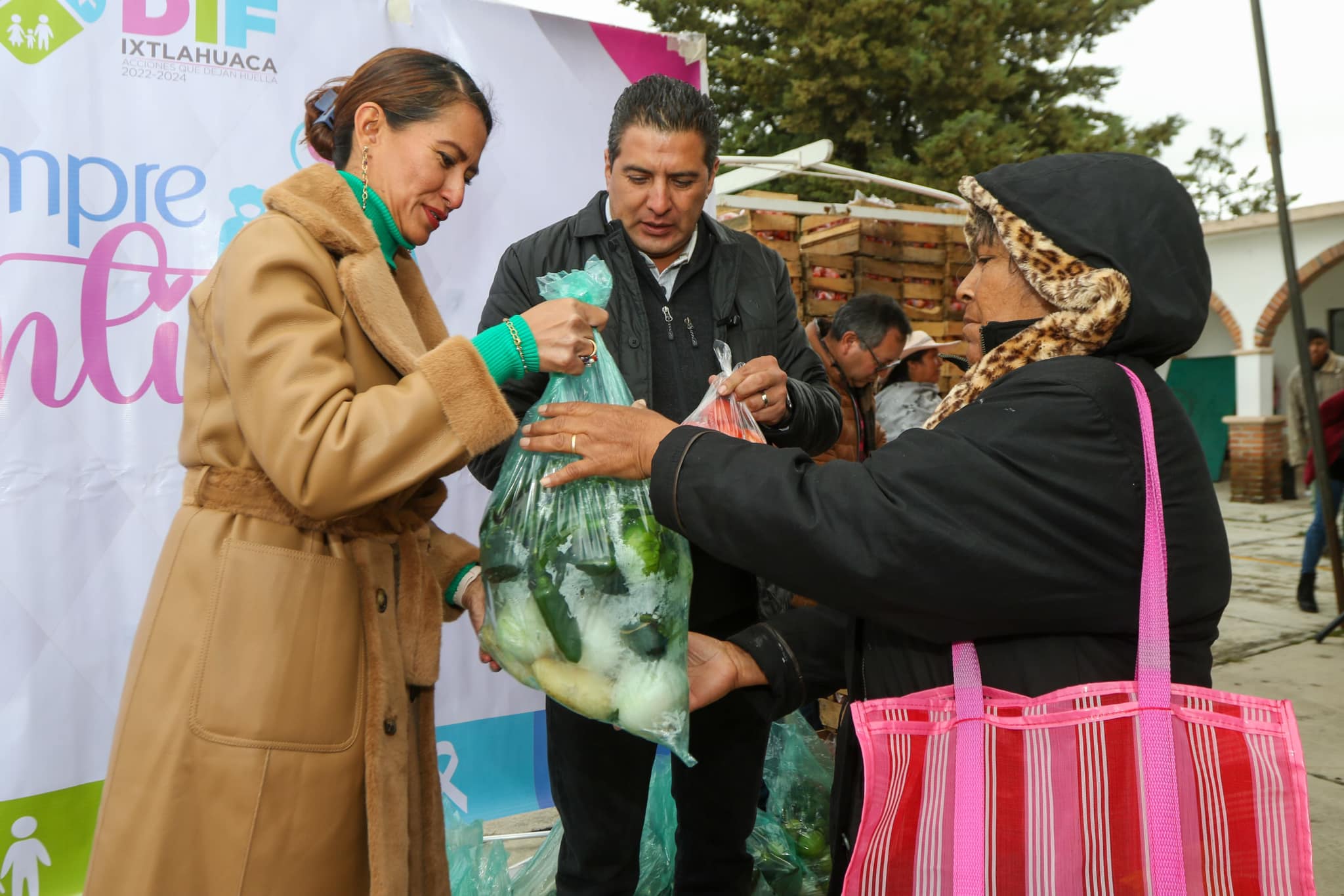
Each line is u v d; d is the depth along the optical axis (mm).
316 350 1182
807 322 4547
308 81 2623
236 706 1191
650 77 1936
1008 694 1161
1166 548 1155
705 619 1986
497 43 2840
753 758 2027
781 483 1168
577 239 2020
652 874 2379
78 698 2416
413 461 1195
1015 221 1211
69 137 2342
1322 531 6191
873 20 14656
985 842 1098
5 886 2330
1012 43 16188
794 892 2445
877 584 1126
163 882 1169
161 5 2430
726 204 4477
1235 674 4875
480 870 2324
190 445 1312
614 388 1527
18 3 2264
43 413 2346
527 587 1377
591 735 1876
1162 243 1176
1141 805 1062
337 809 1244
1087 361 1163
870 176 4539
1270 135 5977
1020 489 1102
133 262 2439
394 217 1420
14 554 2322
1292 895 1030
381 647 1309
